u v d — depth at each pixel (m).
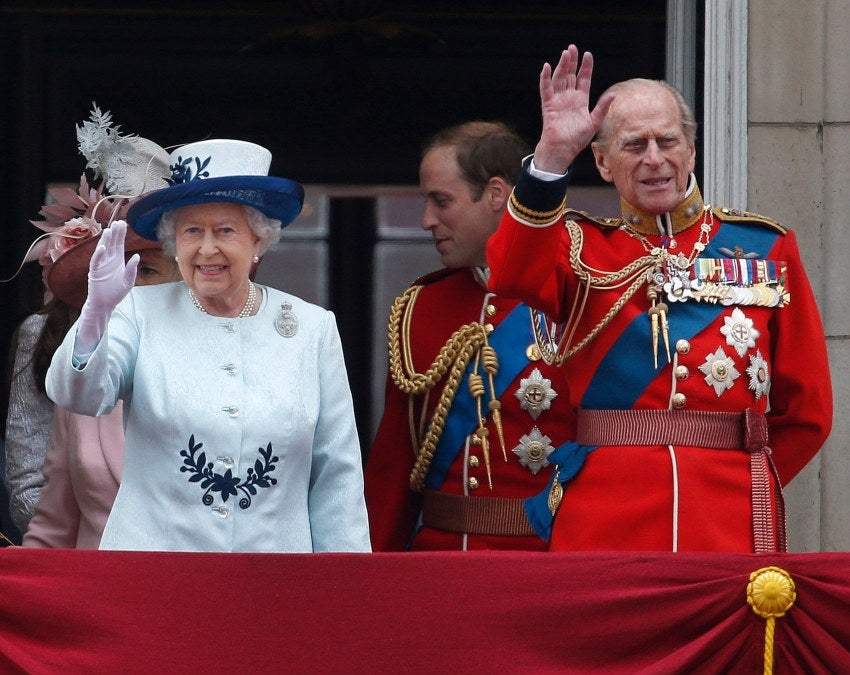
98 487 16.42
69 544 16.72
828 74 19.73
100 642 13.62
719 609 13.79
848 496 19.42
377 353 39.50
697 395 15.09
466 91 41.09
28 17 40.56
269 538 14.20
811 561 13.88
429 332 18.47
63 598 13.64
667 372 15.18
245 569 13.76
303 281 40.00
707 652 13.75
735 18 19.70
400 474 18.56
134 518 14.11
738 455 15.08
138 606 13.66
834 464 19.45
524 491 17.72
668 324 15.25
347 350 39.44
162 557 13.73
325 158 40.97
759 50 19.75
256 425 14.24
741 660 13.82
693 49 20.11
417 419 18.50
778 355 15.67
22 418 17.89
